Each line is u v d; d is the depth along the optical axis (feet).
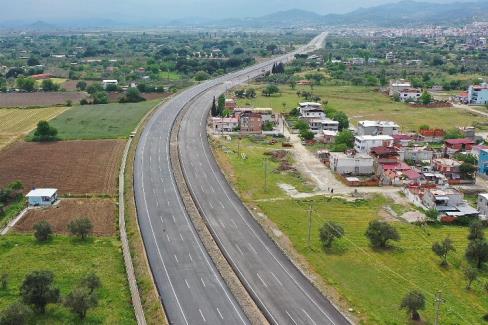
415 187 489.26
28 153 615.57
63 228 407.44
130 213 436.35
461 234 406.82
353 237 397.39
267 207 456.45
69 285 315.78
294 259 359.05
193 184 514.68
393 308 298.56
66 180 521.65
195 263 351.87
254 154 625.41
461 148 615.16
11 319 259.39
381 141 618.85
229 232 403.75
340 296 310.45
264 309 296.51
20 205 451.53
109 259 353.92
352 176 543.39
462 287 325.83
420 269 348.38
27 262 345.51
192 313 291.58
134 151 628.28
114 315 285.84
